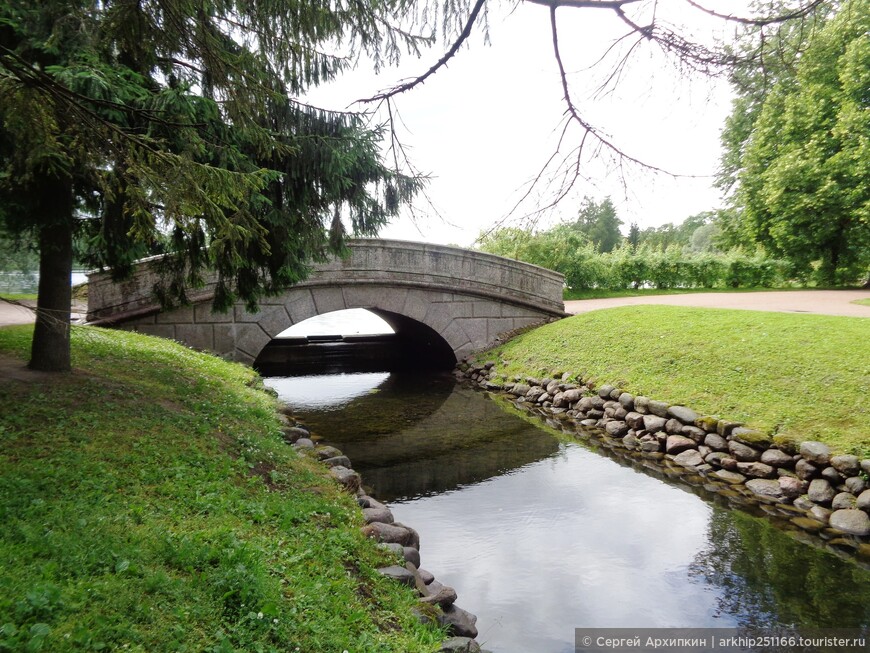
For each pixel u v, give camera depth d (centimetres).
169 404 713
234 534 385
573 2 361
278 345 2008
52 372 715
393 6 422
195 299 1366
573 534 655
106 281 1300
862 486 689
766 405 899
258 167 695
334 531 464
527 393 1394
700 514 712
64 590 275
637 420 1031
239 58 412
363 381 1677
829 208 2286
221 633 283
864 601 512
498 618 484
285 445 725
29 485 397
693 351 1158
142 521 383
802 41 375
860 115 2067
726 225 2856
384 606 384
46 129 397
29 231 689
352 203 835
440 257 1683
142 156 398
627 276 2738
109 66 523
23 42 491
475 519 698
